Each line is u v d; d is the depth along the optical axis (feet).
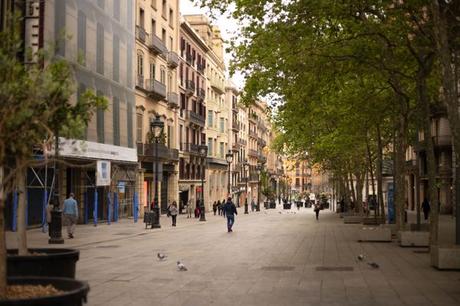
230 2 57.47
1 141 19.15
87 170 112.47
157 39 160.35
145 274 42.32
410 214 161.68
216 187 259.39
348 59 61.00
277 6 55.72
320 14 55.36
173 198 181.27
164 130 171.83
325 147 115.75
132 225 111.86
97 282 38.50
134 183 138.82
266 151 443.32
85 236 81.00
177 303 31.19
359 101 79.56
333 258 53.21
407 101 65.21
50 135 21.38
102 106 23.57
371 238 72.49
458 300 31.86
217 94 266.77
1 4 75.82
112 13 123.95
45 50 21.66
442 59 41.75
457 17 54.08
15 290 19.79
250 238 79.30
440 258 43.98
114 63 124.77
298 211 240.12
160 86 160.97
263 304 30.86
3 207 19.47
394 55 63.16
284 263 49.32
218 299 32.35
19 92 19.11
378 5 55.62
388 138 110.83
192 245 67.62
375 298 32.50
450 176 154.81
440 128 152.56
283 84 62.08
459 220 47.01
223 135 274.77
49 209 78.59
